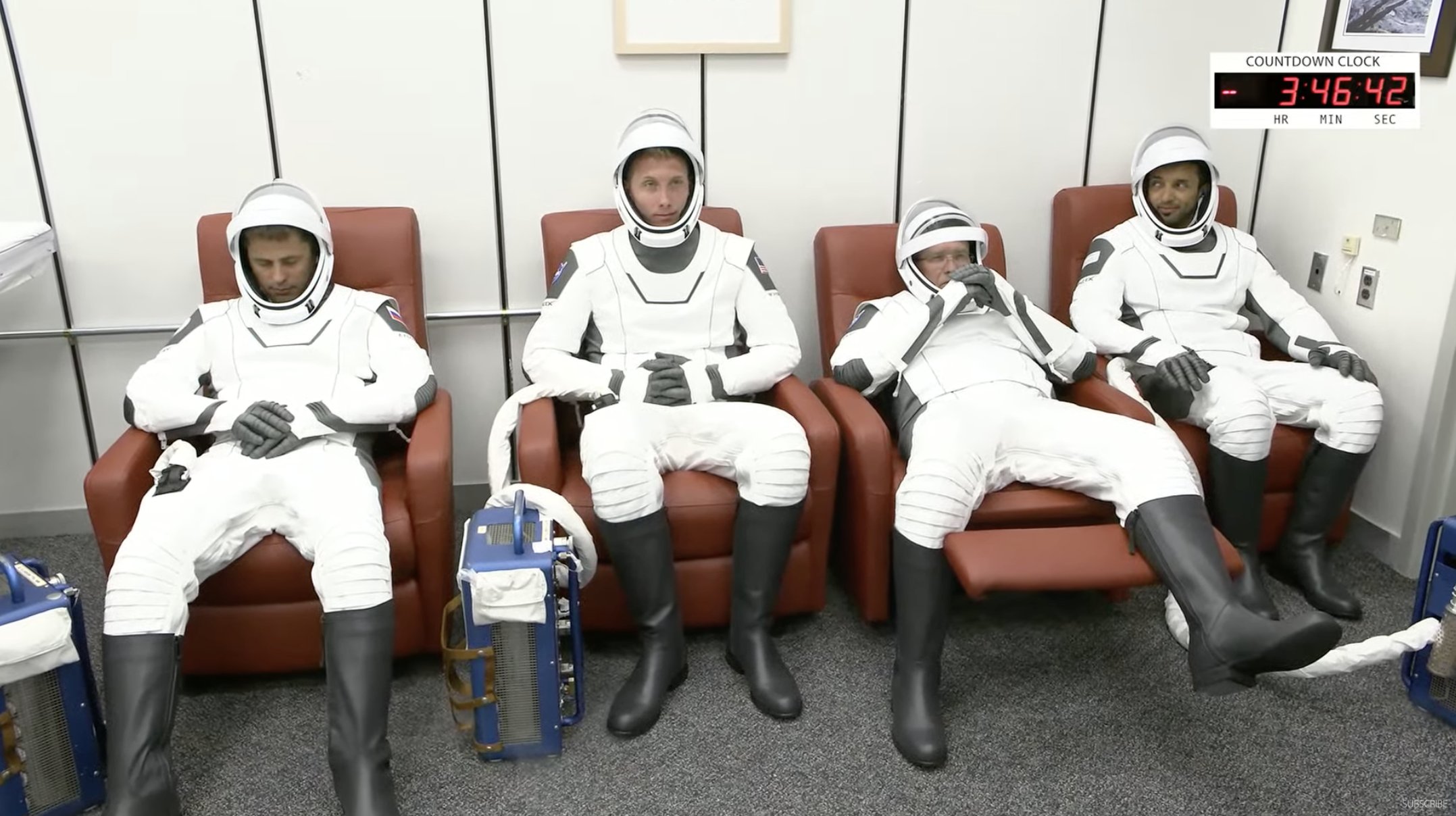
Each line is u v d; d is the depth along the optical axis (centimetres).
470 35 249
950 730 198
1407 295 247
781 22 256
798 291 281
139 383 204
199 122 247
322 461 196
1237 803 178
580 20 252
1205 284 258
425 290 265
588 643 226
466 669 194
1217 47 276
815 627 233
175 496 184
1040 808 177
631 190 225
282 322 217
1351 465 233
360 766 171
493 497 197
